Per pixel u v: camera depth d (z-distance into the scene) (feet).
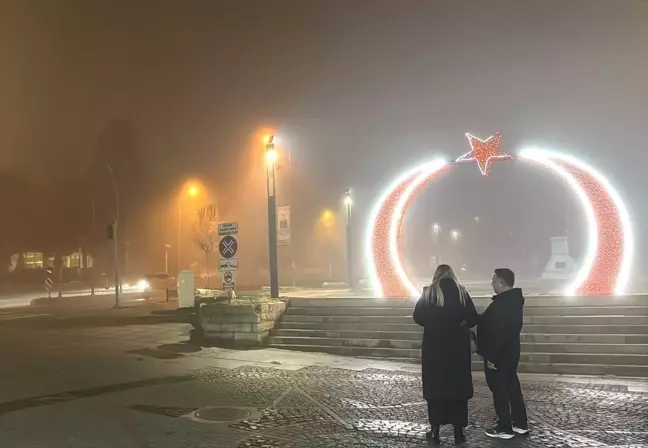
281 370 37.70
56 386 32.53
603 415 25.34
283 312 53.78
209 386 32.40
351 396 29.63
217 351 46.16
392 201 63.87
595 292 52.49
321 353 45.52
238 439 21.88
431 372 20.66
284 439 21.83
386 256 63.31
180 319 69.21
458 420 20.57
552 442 21.13
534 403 27.86
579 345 39.99
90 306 97.25
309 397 29.37
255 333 49.24
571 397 29.25
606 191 53.67
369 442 21.38
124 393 30.53
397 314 50.21
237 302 52.34
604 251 52.90
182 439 21.93
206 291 77.15
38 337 56.13
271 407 27.17
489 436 21.84
